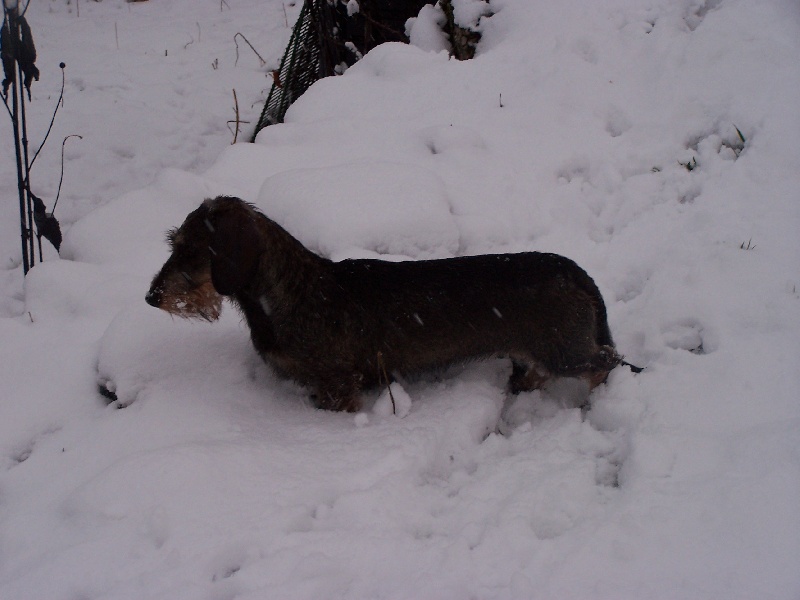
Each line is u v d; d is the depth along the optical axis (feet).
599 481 3.20
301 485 3.13
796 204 4.35
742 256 4.05
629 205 4.88
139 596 2.66
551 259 3.71
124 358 3.76
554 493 3.08
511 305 3.63
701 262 4.11
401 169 4.86
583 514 2.99
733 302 3.81
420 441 3.37
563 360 3.71
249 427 3.54
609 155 5.28
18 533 3.02
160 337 3.88
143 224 4.84
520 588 2.64
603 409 3.55
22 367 3.95
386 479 3.16
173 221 4.90
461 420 3.57
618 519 2.85
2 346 4.09
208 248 3.57
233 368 3.84
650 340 3.87
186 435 3.44
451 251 4.65
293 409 3.76
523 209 4.97
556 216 4.96
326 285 3.67
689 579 2.61
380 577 2.73
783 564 2.61
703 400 3.35
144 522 2.94
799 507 2.76
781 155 4.68
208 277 3.66
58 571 2.77
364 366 3.71
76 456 3.42
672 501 2.87
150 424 3.50
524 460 3.36
